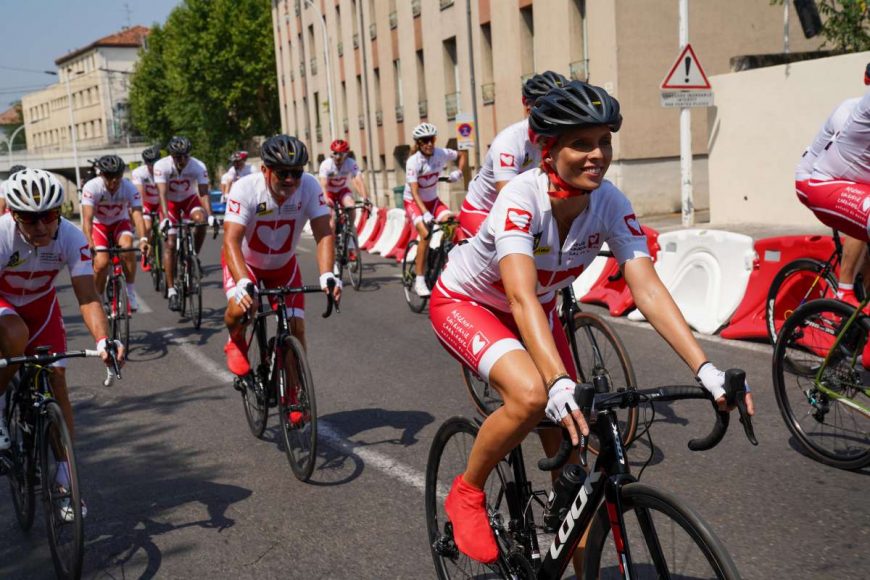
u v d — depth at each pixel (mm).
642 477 3951
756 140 12906
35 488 3717
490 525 2686
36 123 117062
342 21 35000
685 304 7266
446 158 8977
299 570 3312
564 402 2051
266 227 4824
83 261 3932
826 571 2982
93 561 3512
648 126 17156
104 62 95375
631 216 2584
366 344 7457
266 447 4859
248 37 49094
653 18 16906
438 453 3041
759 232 11953
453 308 2793
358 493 4047
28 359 3412
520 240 2418
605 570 2229
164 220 9703
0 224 3760
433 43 25531
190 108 51406
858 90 11383
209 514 3924
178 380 6617
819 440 4062
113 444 5117
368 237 16219
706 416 4730
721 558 1854
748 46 17594
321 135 40844
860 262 4520
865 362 3883
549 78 4230
